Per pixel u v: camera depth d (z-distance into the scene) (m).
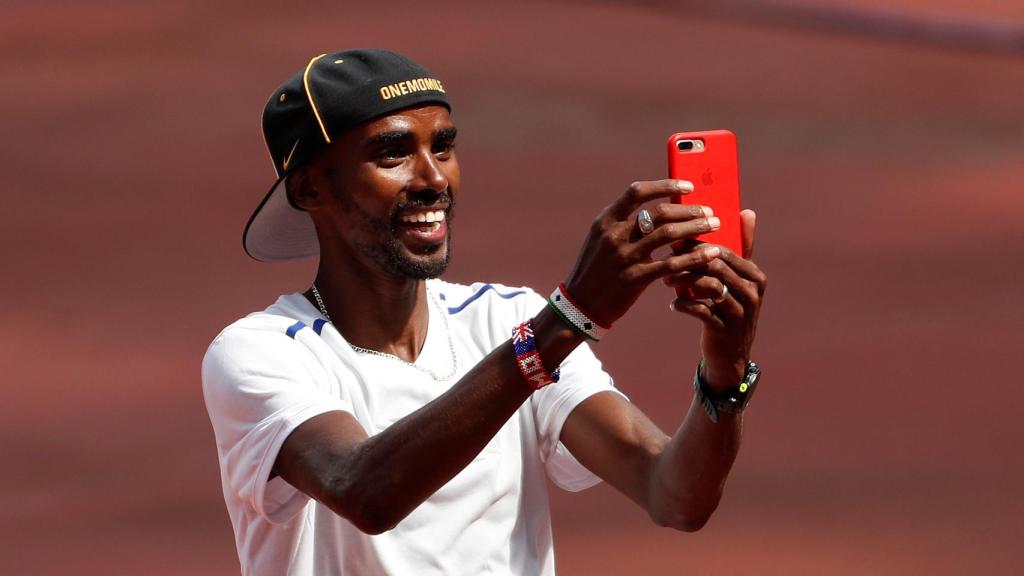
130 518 36.34
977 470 40.16
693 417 12.18
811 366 48.97
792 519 36.34
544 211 70.00
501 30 101.25
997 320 55.25
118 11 100.44
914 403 45.59
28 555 34.09
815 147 84.88
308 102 12.66
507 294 13.57
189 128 81.00
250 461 11.84
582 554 33.47
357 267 12.93
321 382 12.37
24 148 76.12
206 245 62.59
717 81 94.81
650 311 52.06
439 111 12.70
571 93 90.06
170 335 51.34
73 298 55.44
